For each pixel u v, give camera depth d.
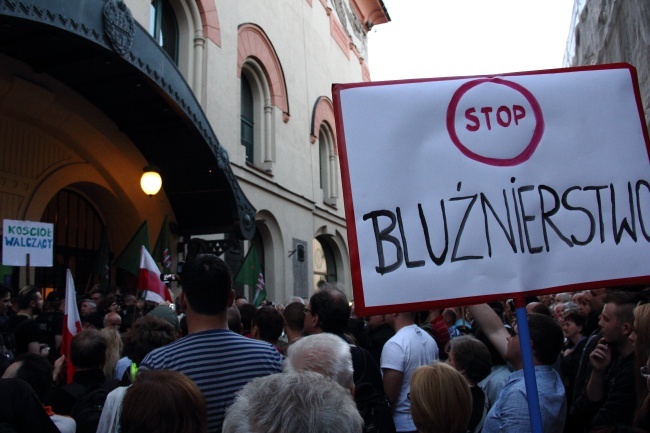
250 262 10.22
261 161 14.41
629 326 2.97
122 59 6.65
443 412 2.31
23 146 8.13
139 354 3.59
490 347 3.89
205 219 10.16
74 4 5.82
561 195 2.55
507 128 2.60
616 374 2.93
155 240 9.82
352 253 2.43
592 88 2.67
